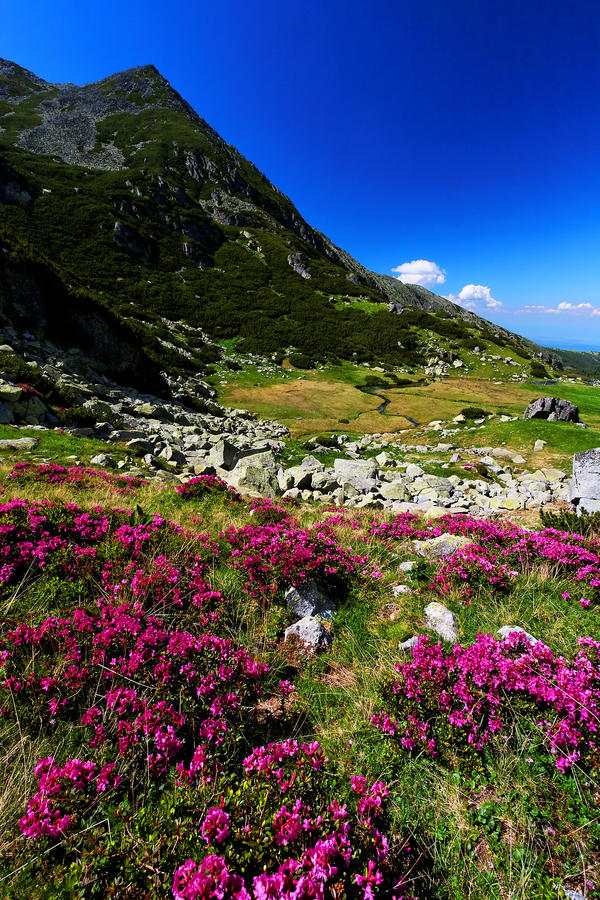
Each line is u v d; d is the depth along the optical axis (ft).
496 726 12.71
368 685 15.51
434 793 11.46
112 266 228.43
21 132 363.97
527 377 199.41
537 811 10.64
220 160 422.41
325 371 191.42
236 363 182.50
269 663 16.51
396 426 129.39
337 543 28.94
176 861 8.71
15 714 12.02
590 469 46.96
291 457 80.84
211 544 24.84
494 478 71.72
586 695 12.59
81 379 93.91
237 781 10.84
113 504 31.22
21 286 94.32
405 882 8.99
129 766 11.03
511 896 9.08
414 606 20.84
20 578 18.99
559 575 23.52
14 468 37.35
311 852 8.55
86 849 9.03
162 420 94.84
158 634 15.34
